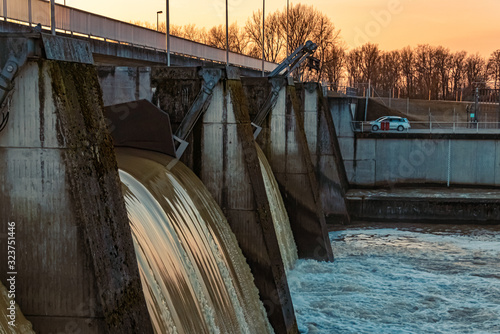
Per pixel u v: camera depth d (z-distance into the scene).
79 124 9.43
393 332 19.36
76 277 9.35
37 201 9.32
